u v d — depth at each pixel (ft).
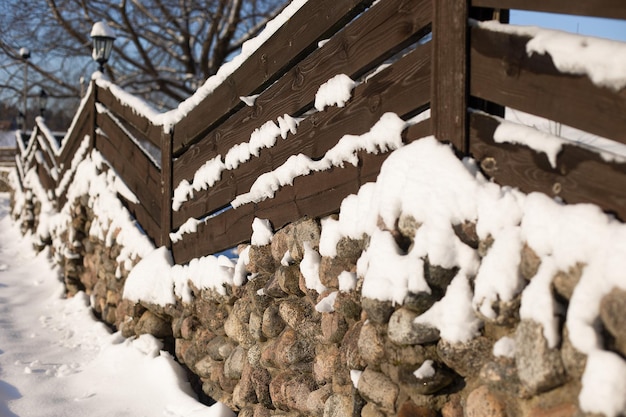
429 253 7.80
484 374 7.24
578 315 6.13
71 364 16.80
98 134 23.97
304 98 11.59
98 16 60.39
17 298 23.66
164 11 59.11
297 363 11.10
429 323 7.84
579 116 6.77
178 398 14.23
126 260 19.08
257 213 13.04
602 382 5.80
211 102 15.19
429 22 8.73
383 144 9.46
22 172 43.68
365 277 8.71
